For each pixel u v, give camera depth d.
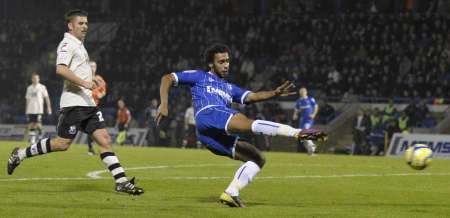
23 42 69.50
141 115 57.75
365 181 20.42
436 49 53.19
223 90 14.12
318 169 25.41
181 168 24.59
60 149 16.45
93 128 16.03
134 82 61.22
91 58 67.06
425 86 51.53
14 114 61.72
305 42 58.84
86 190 16.25
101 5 70.00
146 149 41.09
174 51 62.69
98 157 30.19
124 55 64.44
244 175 13.52
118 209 13.01
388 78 53.19
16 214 12.17
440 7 57.41
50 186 17.02
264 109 51.84
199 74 14.18
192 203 14.18
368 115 47.50
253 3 65.12
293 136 12.69
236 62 59.53
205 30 62.69
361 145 47.34
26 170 21.91
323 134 12.45
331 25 58.59
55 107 60.88
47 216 11.97
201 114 13.83
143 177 20.53
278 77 56.16
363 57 55.31
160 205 13.73
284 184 18.88
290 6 63.16
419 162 12.88
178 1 66.62
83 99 15.98
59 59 15.66
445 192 17.42
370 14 58.06
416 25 56.31
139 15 68.06
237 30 62.03
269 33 60.28
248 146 13.70
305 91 40.84
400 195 16.55
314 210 13.36
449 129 48.59
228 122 13.41
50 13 71.88
